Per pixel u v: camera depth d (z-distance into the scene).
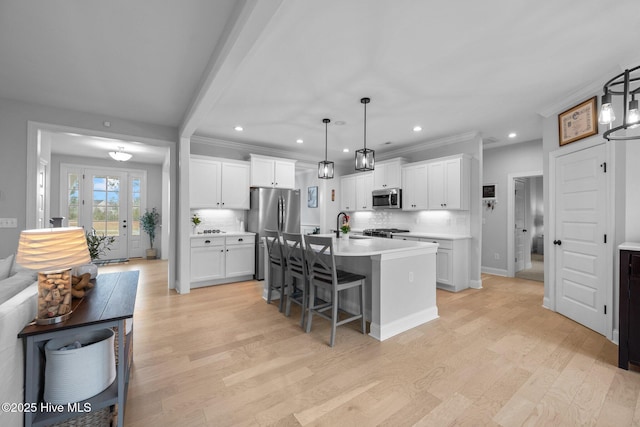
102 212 6.80
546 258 3.46
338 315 3.16
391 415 1.62
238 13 1.76
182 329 2.80
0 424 1.02
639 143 2.42
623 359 2.10
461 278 4.31
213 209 5.05
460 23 1.94
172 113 3.67
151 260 6.89
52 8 1.81
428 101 3.24
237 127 4.23
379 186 5.68
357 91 2.99
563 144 3.17
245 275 4.84
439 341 2.55
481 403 1.72
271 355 2.29
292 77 2.68
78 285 1.63
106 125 3.74
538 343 2.51
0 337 1.03
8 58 2.39
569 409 1.67
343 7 1.77
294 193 5.40
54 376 1.31
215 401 1.73
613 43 2.17
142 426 1.52
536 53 2.30
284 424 1.55
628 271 2.09
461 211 4.65
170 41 2.18
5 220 3.16
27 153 3.27
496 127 4.19
